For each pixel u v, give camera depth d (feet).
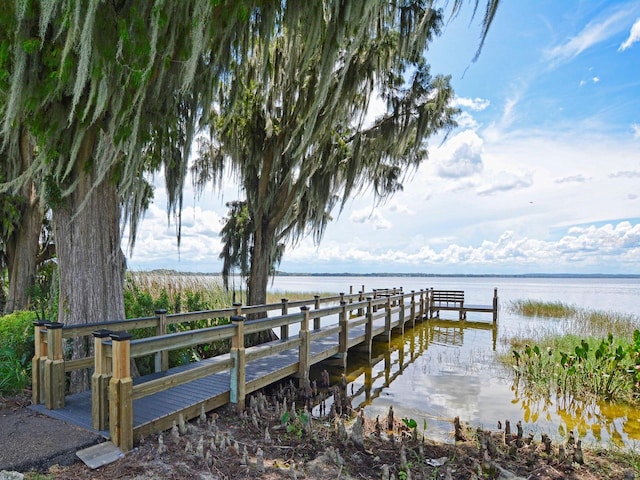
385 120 28.94
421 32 20.76
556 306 63.10
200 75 16.44
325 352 23.52
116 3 12.34
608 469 11.48
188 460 9.86
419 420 16.30
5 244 27.45
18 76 11.50
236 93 19.94
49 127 13.14
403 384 22.57
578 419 16.98
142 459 9.80
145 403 12.90
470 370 25.88
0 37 11.51
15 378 13.74
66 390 14.69
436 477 10.32
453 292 55.47
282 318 18.35
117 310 15.75
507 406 18.53
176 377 12.03
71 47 11.08
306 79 24.62
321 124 24.17
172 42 13.26
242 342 14.82
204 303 29.91
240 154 29.04
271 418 14.06
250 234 31.32
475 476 10.28
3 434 10.35
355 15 16.44
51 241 31.78
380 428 14.16
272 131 28.30
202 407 13.08
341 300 35.12
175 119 16.46
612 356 21.25
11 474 8.43
